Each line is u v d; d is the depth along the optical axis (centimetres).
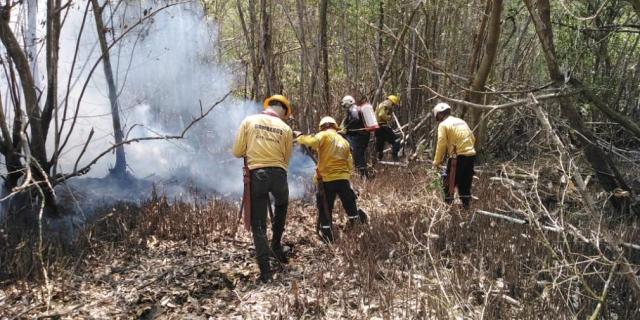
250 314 395
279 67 1118
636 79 991
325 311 398
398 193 779
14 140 581
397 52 1106
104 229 558
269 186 468
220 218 593
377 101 1058
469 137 641
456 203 686
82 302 408
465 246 525
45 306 397
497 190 740
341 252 520
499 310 377
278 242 504
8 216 554
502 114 1088
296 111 1041
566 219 541
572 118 603
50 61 588
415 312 383
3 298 405
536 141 986
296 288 400
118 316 388
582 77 775
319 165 565
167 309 406
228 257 512
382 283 447
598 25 730
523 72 1102
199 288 439
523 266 451
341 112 1048
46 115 600
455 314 359
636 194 696
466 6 1038
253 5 970
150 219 576
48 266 446
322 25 984
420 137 1130
